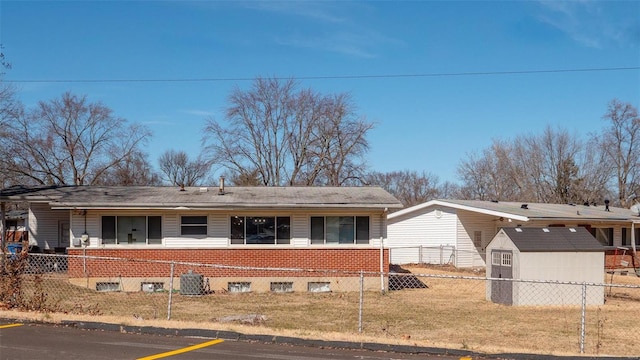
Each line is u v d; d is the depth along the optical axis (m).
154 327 11.91
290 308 18.77
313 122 51.22
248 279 23.84
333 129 51.00
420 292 23.86
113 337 11.30
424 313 17.91
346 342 10.99
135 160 53.28
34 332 11.50
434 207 34.75
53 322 12.41
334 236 24.25
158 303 19.47
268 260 23.95
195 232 23.98
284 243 24.11
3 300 14.14
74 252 23.44
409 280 27.09
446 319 16.72
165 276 23.73
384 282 24.06
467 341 12.63
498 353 10.63
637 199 54.47
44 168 47.78
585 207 39.41
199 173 72.38
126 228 23.83
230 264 23.81
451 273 29.92
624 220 34.66
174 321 12.87
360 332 12.53
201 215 24.02
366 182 52.31
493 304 20.28
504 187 57.09
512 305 19.92
